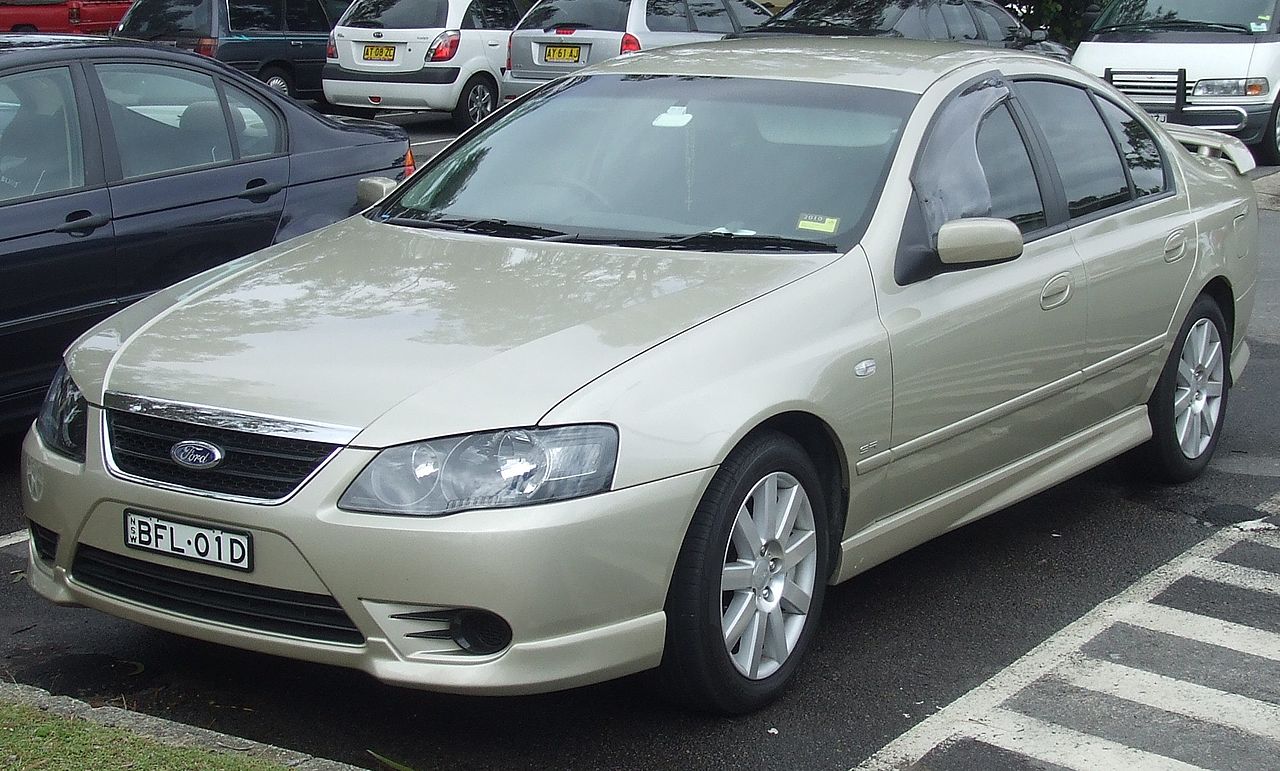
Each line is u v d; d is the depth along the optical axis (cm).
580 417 358
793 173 470
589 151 504
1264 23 1559
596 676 362
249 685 421
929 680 436
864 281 434
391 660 354
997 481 500
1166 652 458
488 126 546
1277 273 1039
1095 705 420
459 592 346
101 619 465
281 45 1780
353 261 453
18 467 630
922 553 545
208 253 662
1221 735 403
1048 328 502
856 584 512
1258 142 1547
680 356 380
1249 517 587
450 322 394
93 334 426
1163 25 1593
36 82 620
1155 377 586
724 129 493
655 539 364
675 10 1633
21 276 595
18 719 361
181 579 374
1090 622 481
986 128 508
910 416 444
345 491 352
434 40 1705
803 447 421
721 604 386
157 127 658
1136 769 383
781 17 1662
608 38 1590
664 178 481
